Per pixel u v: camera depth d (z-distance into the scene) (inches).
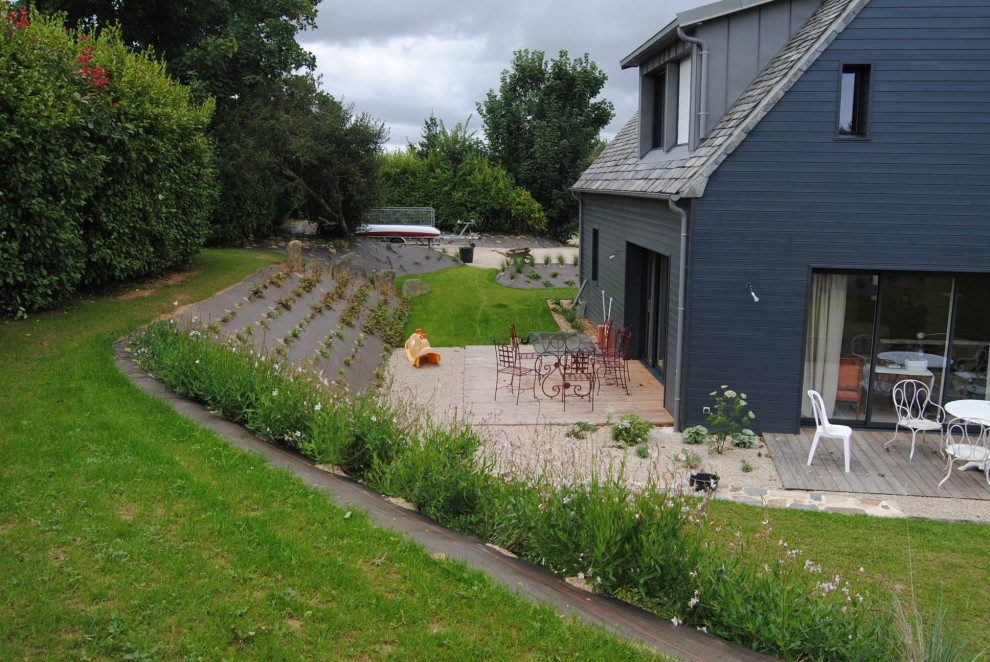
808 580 192.9
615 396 450.9
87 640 137.0
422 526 204.4
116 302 401.4
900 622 175.5
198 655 137.3
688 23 397.1
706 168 367.2
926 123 358.6
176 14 753.6
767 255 374.6
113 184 407.5
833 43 356.2
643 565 177.6
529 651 151.6
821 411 340.8
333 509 200.2
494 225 1472.7
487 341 597.3
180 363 287.1
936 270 369.4
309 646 144.6
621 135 696.4
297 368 313.0
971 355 382.9
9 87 327.3
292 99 872.3
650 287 523.8
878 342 387.2
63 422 235.1
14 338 318.7
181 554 167.9
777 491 313.3
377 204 1016.2
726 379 385.1
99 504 185.2
